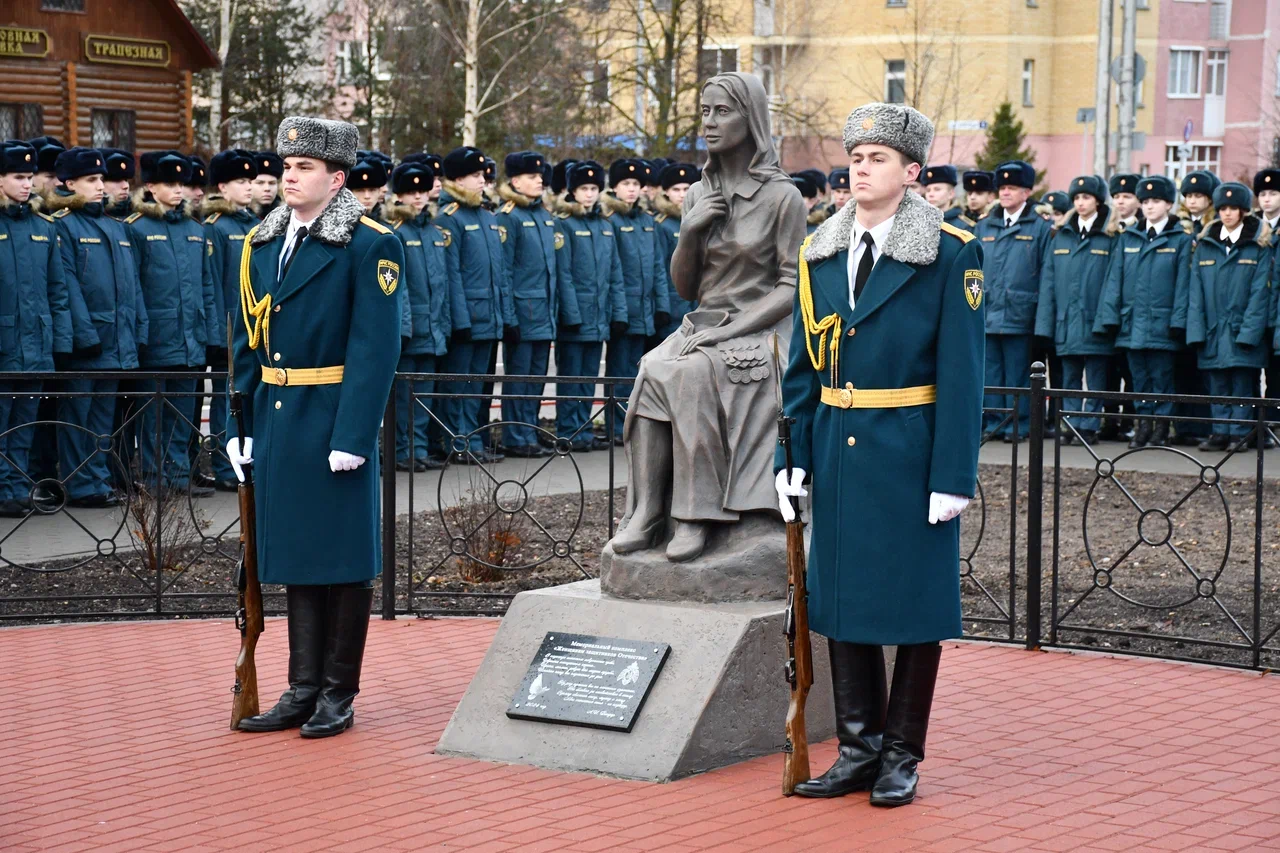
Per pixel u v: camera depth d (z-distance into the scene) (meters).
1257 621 7.84
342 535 6.68
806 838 5.34
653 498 6.80
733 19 32.31
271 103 34.22
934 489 5.69
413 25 33.09
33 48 23.34
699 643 6.27
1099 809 5.66
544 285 14.81
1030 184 15.95
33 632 8.52
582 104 32.22
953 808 5.67
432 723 6.86
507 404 14.85
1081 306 15.42
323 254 6.71
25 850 5.29
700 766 6.09
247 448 6.87
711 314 7.01
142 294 12.26
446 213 14.17
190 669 7.77
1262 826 5.46
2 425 11.53
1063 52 44.59
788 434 5.84
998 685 7.50
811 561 5.97
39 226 11.59
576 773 6.10
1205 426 15.28
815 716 6.60
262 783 6.01
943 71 41.56
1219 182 15.25
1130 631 8.52
